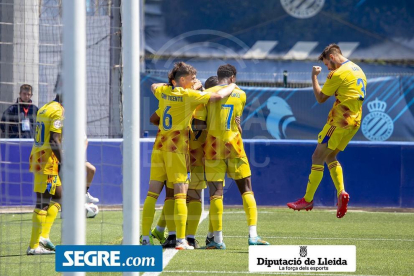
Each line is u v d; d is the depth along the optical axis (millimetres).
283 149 37812
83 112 12391
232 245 23422
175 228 22812
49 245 21984
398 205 37344
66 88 12289
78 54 12266
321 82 48250
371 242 24969
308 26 50000
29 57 25828
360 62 50469
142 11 47062
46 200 21797
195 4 48281
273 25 49625
